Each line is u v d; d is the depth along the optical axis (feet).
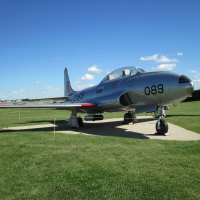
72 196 15.61
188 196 15.10
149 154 24.23
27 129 52.21
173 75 39.22
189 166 20.31
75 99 63.00
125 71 48.49
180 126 49.52
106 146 28.66
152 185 16.76
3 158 24.35
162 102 40.93
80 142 32.32
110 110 52.75
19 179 18.53
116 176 18.53
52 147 28.89
